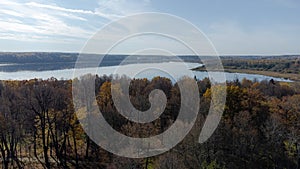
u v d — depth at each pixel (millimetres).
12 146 44875
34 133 47688
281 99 57281
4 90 46500
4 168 43719
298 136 44250
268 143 43469
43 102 46031
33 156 48469
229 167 37531
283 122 47250
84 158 47156
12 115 45250
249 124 43719
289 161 42531
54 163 46312
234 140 40219
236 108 46938
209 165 36125
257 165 40062
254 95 51969
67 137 50281
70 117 45500
